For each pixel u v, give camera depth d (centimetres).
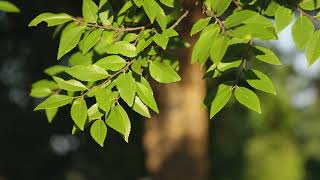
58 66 470
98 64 322
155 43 333
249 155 2262
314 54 300
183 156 898
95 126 325
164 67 323
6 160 1433
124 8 334
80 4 971
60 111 1272
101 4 346
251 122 2020
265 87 317
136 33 354
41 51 1170
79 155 1503
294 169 2455
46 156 1476
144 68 361
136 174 1517
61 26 465
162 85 835
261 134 2212
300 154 3198
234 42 317
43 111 1364
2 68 1328
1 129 1380
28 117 1379
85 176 1548
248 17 271
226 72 325
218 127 1905
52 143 1437
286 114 2067
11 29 1223
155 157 907
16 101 1378
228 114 1859
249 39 288
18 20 1160
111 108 321
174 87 884
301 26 304
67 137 1411
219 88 322
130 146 1428
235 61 322
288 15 304
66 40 337
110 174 1525
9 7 452
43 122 1373
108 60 322
